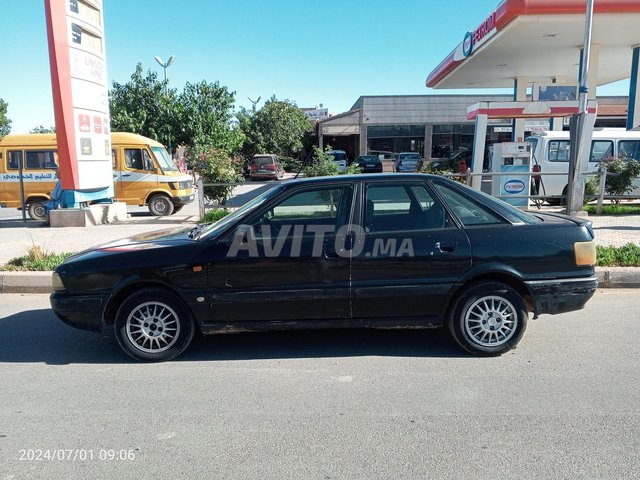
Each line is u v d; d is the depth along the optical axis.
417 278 4.50
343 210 4.62
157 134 27.72
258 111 43.16
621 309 5.92
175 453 3.18
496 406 3.69
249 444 3.26
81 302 4.57
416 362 4.53
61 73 11.33
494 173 11.74
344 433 3.36
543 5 13.45
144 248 4.65
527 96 24.09
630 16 13.69
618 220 11.22
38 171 14.72
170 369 4.50
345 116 41.12
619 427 3.37
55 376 4.38
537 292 4.52
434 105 40.25
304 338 5.20
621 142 14.35
